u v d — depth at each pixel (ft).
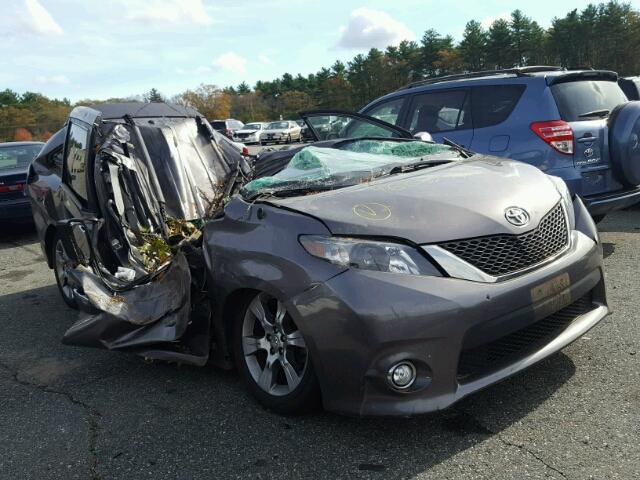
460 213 9.38
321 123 16.84
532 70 19.95
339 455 8.95
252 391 10.63
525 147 18.24
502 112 19.12
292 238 9.48
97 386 12.23
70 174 17.04
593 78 19.44
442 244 8.93
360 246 8.86
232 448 9.39
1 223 28.50
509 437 9.00
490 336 8.78
